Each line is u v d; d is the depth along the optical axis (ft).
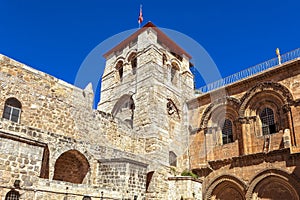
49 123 55.36
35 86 56.13
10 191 40.57
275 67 78.02
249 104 82.99
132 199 54.08
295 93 73.20
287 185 69.05
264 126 79.82
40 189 44.06
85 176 54.80
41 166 49.06
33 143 44.75
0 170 39.75
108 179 54.54
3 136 41.09
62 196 47.03
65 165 56.54
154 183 65.67
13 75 53.88
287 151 70.23
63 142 52.26
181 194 70.95
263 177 73.00
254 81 83.30
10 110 52.34
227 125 87.86
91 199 50.75
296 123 70.90
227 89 89.25
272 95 78.59
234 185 78.79
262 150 76.84
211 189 81.92
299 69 74.18
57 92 58.85
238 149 81.76
